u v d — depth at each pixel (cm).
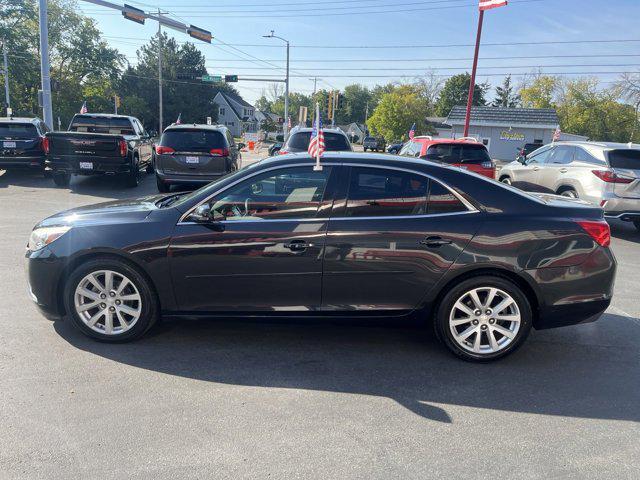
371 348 443
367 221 408
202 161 1209
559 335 486
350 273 409
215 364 403
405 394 367
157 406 340
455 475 281
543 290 409
